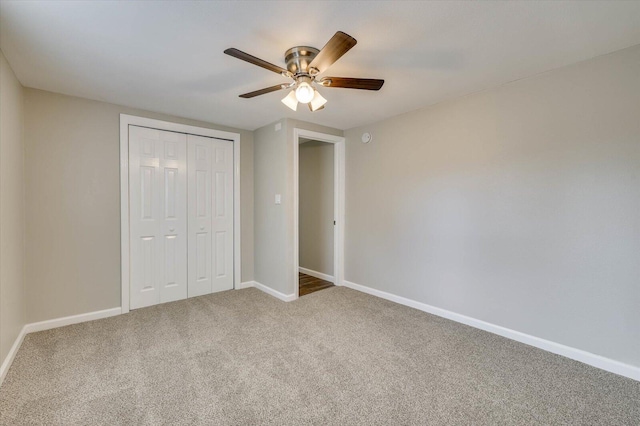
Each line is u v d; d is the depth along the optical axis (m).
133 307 3.12
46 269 2.63
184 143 3.43
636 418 1.60
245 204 3.95
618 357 2.00
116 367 2.03
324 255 4.50
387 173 3.48
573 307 2.18
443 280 2.96
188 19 1.61
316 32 1.75
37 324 2.59
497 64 2.15
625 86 1.95
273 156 3.63
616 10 1.55
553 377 1.96
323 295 3.66
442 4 1.50
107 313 2.93
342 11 1.55
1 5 1.47
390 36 1.79
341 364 2.10
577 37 1.81
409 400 1.73
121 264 3.01
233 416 1.59
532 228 2.37
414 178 3.20
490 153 2.60
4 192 1.99
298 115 3.34
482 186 2.65
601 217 2.05
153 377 1.92
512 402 1.72
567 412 1.64
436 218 3.01
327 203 4.43
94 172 2.85
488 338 2.51
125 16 1.58
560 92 2.21
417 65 2.16
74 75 2.30
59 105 2.67
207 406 1.66
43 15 1.56
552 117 2.25
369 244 3.72
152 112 3.18
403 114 3.29
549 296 2.29
